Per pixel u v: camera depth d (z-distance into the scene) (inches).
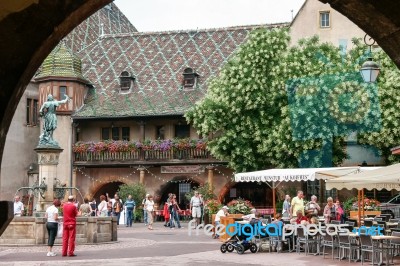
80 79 1898.4
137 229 1437.0
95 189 1878.7
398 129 1450.5
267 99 1531.7
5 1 151.4
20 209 1197.7
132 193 1724.9
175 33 2122.3
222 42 2043.6
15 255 821.9
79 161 1861.5
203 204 1456.7
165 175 1838.1
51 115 1173.1
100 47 2135.8
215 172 1813.5
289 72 1497.3
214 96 1599.4
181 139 1802.4
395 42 200.4
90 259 764.6
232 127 1568.7
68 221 807.7
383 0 183.6
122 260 749.9
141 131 1860.2
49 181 1162.0
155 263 714.2
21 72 168.4
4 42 163.0
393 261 698.8
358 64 1464.1
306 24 1726.1
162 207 1887.3
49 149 1154.7
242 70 1536.7
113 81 1995.6
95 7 176.6
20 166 1897.1
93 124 1914.4
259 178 970.7
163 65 2022.6
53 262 727.7
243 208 1163.3
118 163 1831.9
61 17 166.2
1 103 168.2
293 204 955.3
